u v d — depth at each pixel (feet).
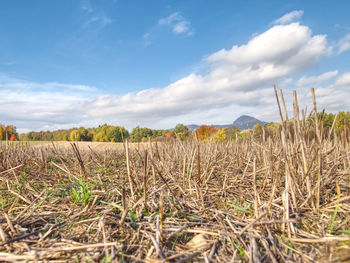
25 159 14.46
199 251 4.47
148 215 6.06
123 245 4.69
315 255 4.24
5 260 4.24
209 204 7.06
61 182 9.70
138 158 14.61
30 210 6.66
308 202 6.33
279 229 5.24
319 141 6.23
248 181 9.12
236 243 4.79
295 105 6.57
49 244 4.81
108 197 7.50
